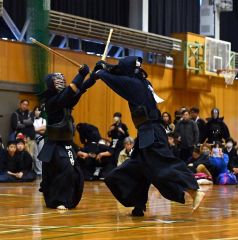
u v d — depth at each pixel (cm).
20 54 1686
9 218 692
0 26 1783
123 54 2061
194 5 2344
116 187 714
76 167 826
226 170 1573
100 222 657
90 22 1839
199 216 724
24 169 1484
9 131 1656
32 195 1043
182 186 680
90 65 1864
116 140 1616
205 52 2194
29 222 654
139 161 707
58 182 810
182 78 2133
